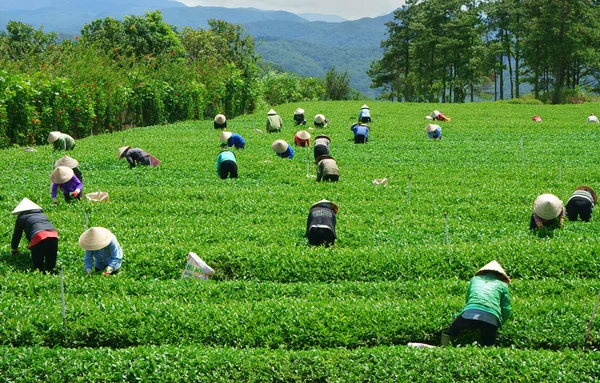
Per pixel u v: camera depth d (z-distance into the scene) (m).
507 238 18.00
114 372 10.77
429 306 13.09
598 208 21.33
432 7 112.62
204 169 27.75
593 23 89.44
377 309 12.93
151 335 12.16
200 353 11.22
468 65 112.25
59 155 29.52
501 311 11.91
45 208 20.61
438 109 61.97
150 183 25.05
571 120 50.72
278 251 16.39
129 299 13.31
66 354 11.20
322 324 12.38
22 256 15.88
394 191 24.02
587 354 11.12
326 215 17.19
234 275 15.76
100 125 43.06
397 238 18.20
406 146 35.53
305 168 28.14
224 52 67.31
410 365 10.90
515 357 11.01
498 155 32.47
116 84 44.28
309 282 15.26
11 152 30.52
